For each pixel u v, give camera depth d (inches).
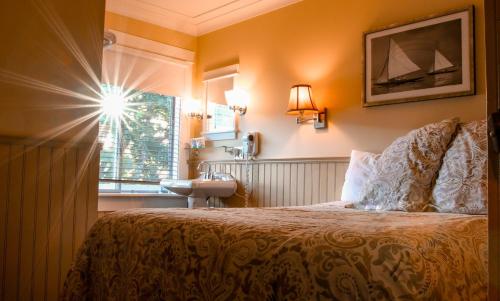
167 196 157.2
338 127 120.3
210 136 159.8
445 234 44.6
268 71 141.4
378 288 32.7
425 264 35.3
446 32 100.0
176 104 163.5
